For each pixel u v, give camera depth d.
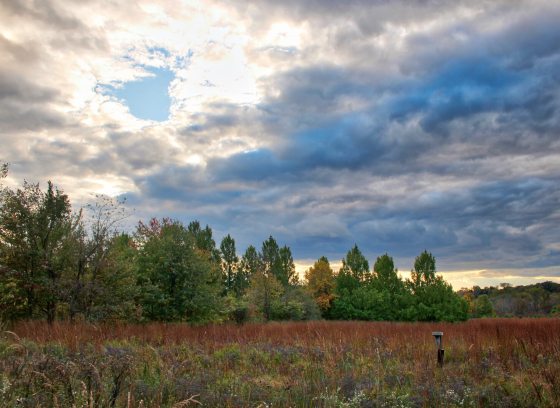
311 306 46.03
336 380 8.79
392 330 18.84
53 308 20.61
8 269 19.59
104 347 10.50
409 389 8.38
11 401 4.91
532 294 79.69
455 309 50.06
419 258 53.00
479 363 11.35
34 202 20.83
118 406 5.32
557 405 7.09
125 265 21.77
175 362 9.67
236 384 8.36
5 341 9.56
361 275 63.03
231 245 64.94
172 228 24.80
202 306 23.12
